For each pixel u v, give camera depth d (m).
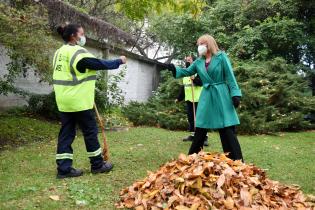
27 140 7.46
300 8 15.28
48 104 9.80
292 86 11.77
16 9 7.53
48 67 7.45
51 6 9.49
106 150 5.26
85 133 4.97
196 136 5.33
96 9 15.85
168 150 6.82
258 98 10.62
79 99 4.80
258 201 3.75
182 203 3.60
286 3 15.32
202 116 5.23
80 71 4.80
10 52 7.69
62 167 4.79
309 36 14.81
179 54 17.58
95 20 11.27
